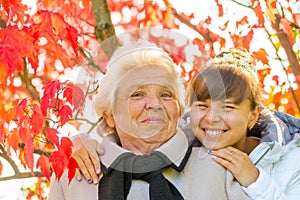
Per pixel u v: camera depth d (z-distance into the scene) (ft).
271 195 8.72
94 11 11.00
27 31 9.41
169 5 12.14
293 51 12.46
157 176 8.43
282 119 10.07
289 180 9.35
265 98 12.22
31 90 10.28
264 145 9.15
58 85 9.39
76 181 8.70
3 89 9.50
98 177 8.61
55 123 9.52
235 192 8.55
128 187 8.45
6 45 9.29
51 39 9.53
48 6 10.14
